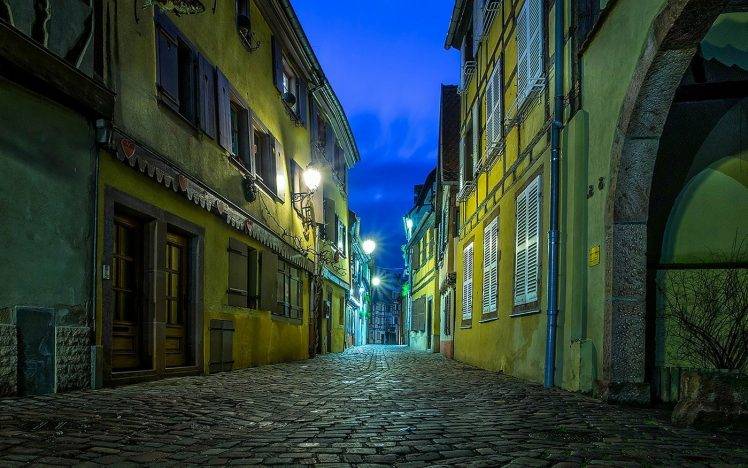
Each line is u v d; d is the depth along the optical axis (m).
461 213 16.50
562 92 7.62
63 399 5.30
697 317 5.99
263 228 12.30
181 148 8.60
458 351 15.88
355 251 33.16
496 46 11.66
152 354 7.72
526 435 4.09
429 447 3.67
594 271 6.52
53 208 5.83
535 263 8.42
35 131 5.63
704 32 4.85
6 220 5.26
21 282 5.40
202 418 4.70
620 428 4.40
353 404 5.80
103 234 6.59
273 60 13.76
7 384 5.17
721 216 6.09
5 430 3.80
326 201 20.16
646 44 5.30
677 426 4.49
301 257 15.77
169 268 8.68
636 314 5.85
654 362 6.05
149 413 4.80
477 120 13.69
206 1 9.87
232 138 11.27
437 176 22.55
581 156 6.95
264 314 12.54
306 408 5.47
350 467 3.16
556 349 7.49
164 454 3.38
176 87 8.55
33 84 5.57
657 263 6.12
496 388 7.37
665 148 6.22
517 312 9.39
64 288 5.95
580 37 7.11
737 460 3.32
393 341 66.88
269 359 12.83
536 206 8.43
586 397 6.28
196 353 9.07
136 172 7.34
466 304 14.82
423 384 8.03
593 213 6.63
